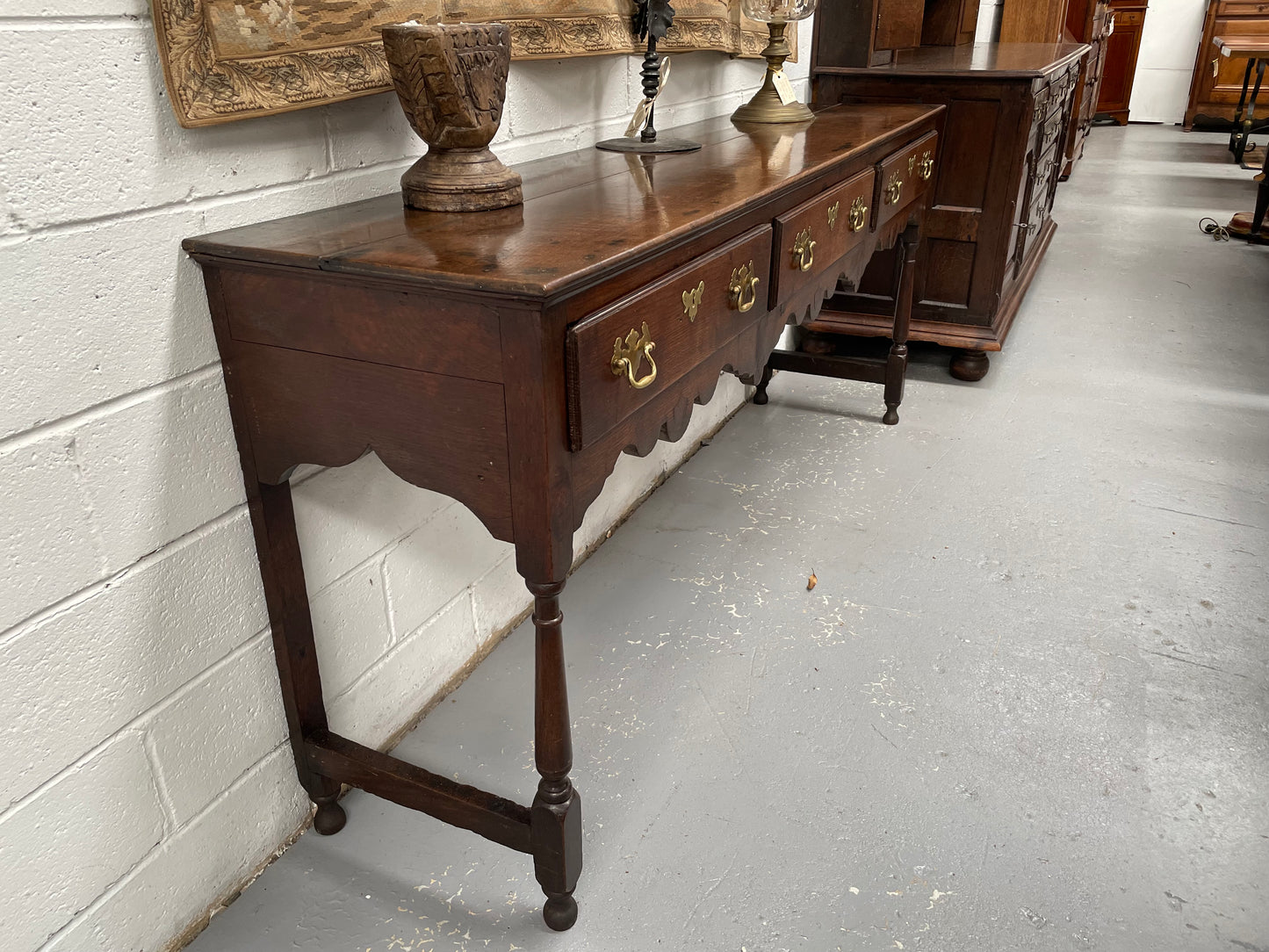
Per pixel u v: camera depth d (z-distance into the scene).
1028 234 3.41
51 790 1.03
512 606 1.87
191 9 0.99
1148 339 3.39
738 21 2.21
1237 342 3.35
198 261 1.06
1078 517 2.23
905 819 1.40
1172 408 2.82
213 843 1.26
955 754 1.52
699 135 1.94
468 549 1.70
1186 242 4.63
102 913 1.12
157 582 1.12
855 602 1.92
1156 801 1.43
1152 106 8.54
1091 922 1.23
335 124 1.24
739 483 2.42
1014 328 3.54
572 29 1.62
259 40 1.07
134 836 1.14
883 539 2.15
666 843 1.37
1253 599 1.91
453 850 1.38
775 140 1.83
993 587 1.97
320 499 1.33
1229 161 6.69
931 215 2.91
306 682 1.33
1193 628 1.83
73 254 0.95
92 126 0.94
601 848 1.36
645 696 1.67
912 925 1.23
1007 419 2.78
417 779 1.27
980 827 1.38
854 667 1.73
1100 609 1.89
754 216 1.35
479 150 1.21
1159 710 1.61
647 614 1.90
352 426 1.06
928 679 1.70
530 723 1.62
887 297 3.07
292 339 1.05
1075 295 3.88
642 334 1.06
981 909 1.25
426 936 1.23
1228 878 1.29
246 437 1.15
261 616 1.28
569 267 0.90
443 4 1.35
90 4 0.91
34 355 0.93
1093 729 1.57
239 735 1.28
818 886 1.29
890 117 2.19
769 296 1.46
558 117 1.73
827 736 1.57
